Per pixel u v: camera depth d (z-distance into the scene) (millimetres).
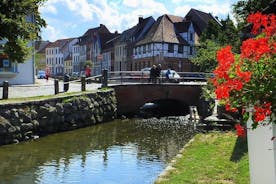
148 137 23266
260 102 6398
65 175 14539
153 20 81688
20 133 20953
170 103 40281
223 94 6414
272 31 6574
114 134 24266
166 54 72875
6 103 20625
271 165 8680
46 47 145125
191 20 81188
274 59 6344
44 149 19125
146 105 41875
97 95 29500
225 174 10758
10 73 34625
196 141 16016
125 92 34500
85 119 27156
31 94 26797
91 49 109875
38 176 14359
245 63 6449
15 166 15703
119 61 90312
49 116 23438
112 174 14695
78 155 17922
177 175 10867
